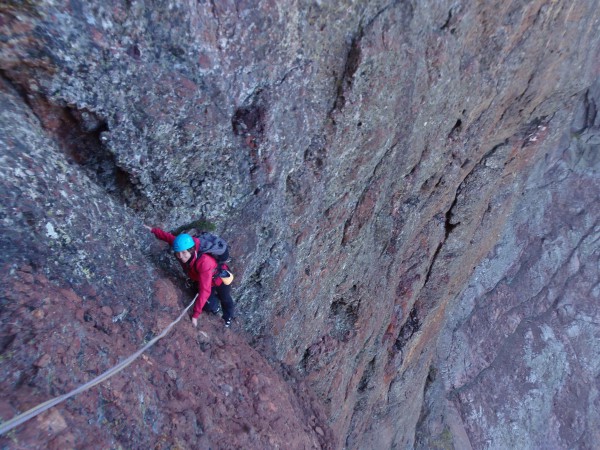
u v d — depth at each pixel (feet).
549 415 82.84
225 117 17.03
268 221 20.86
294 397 24.56
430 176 34.19
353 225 27.25
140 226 16.67
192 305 17.65
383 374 45.96
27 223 12.15
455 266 49.08
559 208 81.87
